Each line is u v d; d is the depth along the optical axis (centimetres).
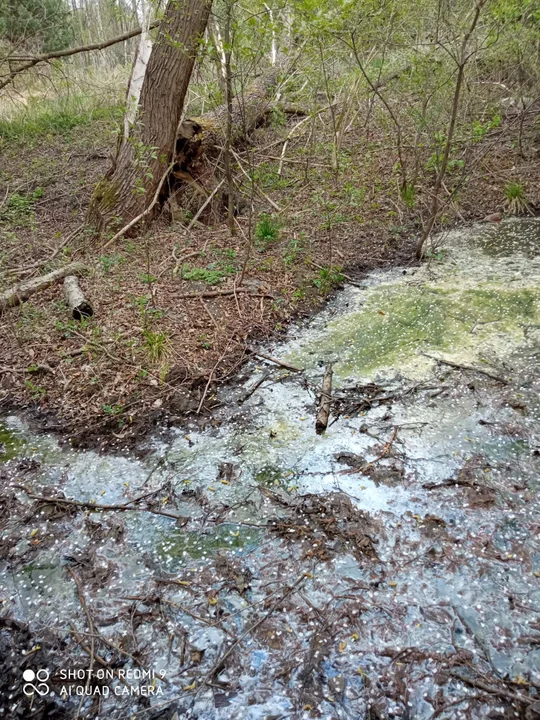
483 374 373
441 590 239
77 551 273
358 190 662
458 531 265
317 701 203
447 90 649
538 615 226
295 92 809
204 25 566
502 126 757
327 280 514
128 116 588
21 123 998
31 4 1159
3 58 815
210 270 527
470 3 575
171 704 207
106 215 603
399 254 571
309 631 227
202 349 422
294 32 512
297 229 614
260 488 302
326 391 372
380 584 244
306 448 328
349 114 784
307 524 277
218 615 237
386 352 414
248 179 656
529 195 647
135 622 238
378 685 206
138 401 372
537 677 205
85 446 341
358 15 530
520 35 637
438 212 572
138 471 321
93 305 469
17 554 273
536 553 251
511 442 316
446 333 427
